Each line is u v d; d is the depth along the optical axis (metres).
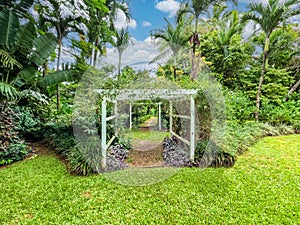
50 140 6.66
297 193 3.64
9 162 5.23
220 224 2.80
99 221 2.86
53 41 5.71
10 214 2.99
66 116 7.49
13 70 5.58
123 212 3.09
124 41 7.34
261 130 8.77
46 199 3.43
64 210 3.12
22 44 5.21
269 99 11.48
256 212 3.06
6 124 5.55
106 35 7.82
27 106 7.66
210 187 3.90
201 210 3.13
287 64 13.80
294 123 10.11
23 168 4.91
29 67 5.70
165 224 2.81
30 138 7.22
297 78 13.52
